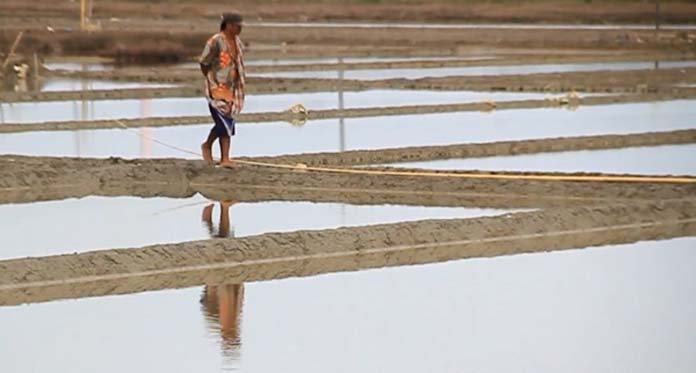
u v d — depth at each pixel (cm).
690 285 3438
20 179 4944
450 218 4284
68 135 6569
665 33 15838
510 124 7156
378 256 3834
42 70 10669
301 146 6119
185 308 3266
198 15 17600
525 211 4269
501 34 15625
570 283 3478
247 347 2927
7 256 3788
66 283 3525
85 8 16238
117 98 8581
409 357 2852
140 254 3672
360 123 7156
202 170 5106
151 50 12744
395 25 17600
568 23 18438
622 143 6269
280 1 18575
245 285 3497
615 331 3038
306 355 2870
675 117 7581
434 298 3338
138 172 5081
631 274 3569
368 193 4897
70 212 4497
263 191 4931
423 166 5538
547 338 2986
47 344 2950
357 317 3164
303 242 3850
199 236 4072
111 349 2912
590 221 4169
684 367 2773
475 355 2869
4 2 16738
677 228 4188
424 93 9144
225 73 5069
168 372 2750
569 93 8762
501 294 3366
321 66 11606
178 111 7731
